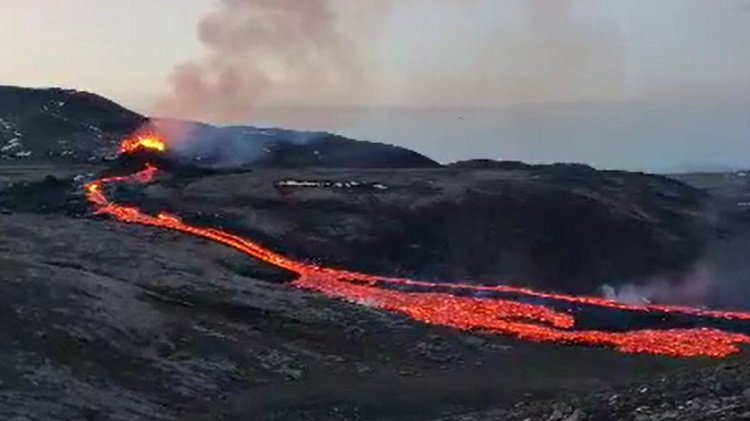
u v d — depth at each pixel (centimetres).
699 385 2567
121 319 4244
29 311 3988
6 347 3638
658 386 2681
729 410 2250
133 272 5309
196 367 4025
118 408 3381
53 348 3747
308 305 5153
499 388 4078
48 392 3322
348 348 4622
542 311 5822
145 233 6569
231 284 5316
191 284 5184
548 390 4056
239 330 4641
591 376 4394
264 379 4088
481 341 4950
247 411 3672
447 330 5044
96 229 6431
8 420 2967
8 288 4172
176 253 5994
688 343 5238
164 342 4212
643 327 5734
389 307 5453
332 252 6988
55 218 6806
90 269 5319
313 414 3669
